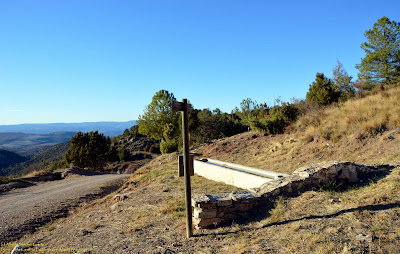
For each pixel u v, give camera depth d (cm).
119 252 474
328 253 345
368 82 1889
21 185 1684
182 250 448
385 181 580
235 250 410
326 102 1722
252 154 1572
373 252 327
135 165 4197
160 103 3316
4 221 880
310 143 1319
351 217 437
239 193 594
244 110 3512
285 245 396
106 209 895
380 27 1780
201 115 3434
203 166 1258
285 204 556
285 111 1756
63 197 1252
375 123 1106
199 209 534
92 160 3362
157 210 730
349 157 1018
